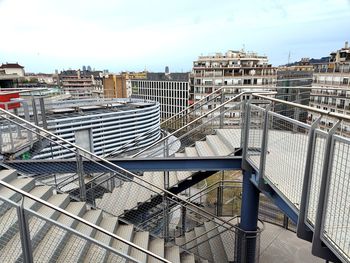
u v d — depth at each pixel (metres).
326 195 2.13
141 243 4.00
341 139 1.94
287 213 3.08
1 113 4.62
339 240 2.03
